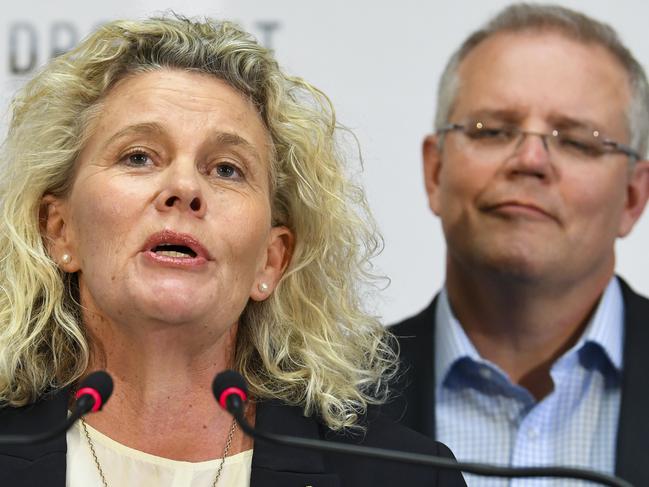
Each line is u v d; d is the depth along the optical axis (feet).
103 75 21.57
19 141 22.41
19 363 21.67
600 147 29.19
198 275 20.24
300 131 22.85
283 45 32.19
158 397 20.93
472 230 29.17
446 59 32.19
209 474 20.93
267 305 23.02
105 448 20.85
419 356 29.99
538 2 32.65
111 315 20.49
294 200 23.07
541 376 29.71
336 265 23.71
